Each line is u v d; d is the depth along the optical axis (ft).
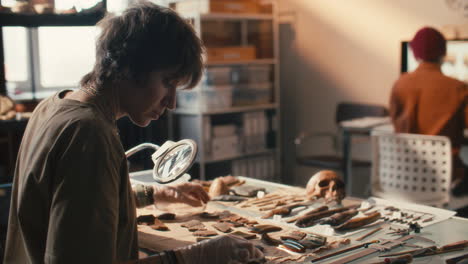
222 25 18.03
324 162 15.87
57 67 23.47
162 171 5.50
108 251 3.75
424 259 4.99
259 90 18.37
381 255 5.08
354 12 17.49
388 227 6.04
